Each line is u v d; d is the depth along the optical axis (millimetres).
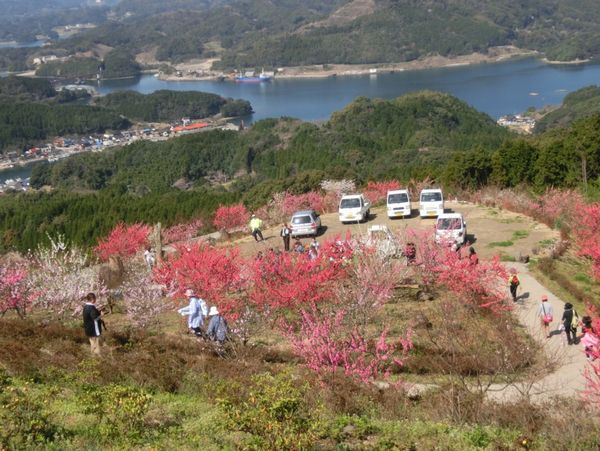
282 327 17453
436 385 14031
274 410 8711
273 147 155000
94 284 21953
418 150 125875
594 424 11359
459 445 10289
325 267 19578
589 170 55406
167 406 11664
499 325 17328
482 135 140500
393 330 18000
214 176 156125
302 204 44438
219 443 9664
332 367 13414
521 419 11711
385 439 10250
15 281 20578
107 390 10352
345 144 144000
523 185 56188
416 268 22328
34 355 14258
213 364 14781
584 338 15578
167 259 28125
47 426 9453
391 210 37906
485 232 33125
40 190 140875
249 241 35531
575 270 26562
